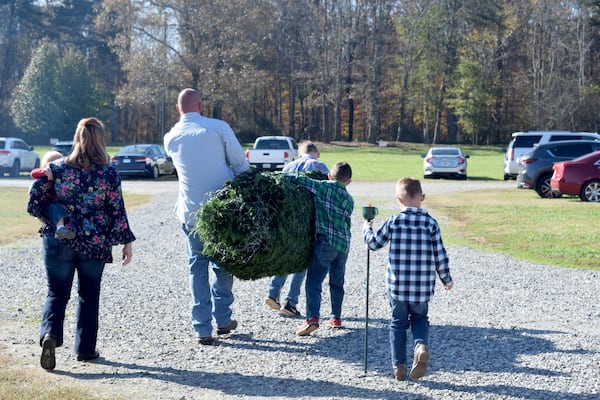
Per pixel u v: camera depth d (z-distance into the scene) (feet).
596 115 235.61
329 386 17.42
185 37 217.36
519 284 30.53
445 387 17.31
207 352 20.45
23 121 221.87
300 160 25.77
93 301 19.20
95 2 271.28
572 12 247.09
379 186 91.09
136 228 49.96
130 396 16.35
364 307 26.32
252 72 216.33
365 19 250.78
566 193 67.56
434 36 243.81
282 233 19.74
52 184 18.71
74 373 18.11
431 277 17.94
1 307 25.45
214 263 20.54
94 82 238.07
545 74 256.93
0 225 50.11
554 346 20.79
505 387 17.24
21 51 267.39
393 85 271.90
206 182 21.34
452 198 72.64
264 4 234.99
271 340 21.83
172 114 289.74
